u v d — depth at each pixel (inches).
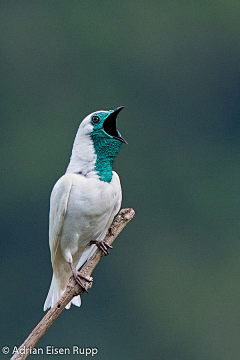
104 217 425.4
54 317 378.6
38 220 992.9
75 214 419.8
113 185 426.0
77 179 421.1
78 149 429.1
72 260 429.4
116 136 431.8
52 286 439.8
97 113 427.8
